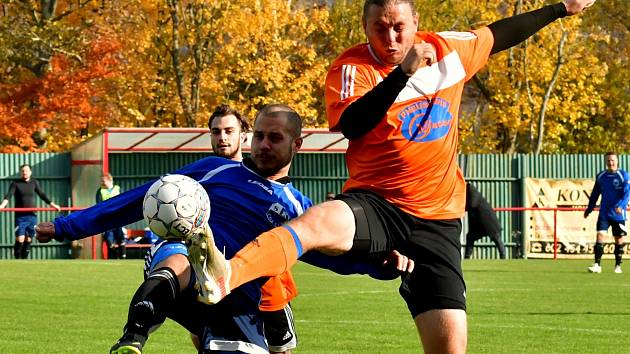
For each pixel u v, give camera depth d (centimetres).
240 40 8556
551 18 1502
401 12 1320
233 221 1341
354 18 10000
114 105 9000
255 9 8438
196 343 1575
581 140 10919
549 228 6819
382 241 1317
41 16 9106
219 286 1066
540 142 9100
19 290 3588
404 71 1223
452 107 1380
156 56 9012
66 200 6738
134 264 5138
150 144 6731
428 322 1368
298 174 7162
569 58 9419
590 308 3155
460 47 1413
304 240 1195
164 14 8662
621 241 4950
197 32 8338
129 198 1359
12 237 6669
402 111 1338
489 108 9300
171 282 1138
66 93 8412
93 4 9062
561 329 2636
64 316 2830
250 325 1291
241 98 9000
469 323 2759
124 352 1080
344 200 1292
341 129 1307
